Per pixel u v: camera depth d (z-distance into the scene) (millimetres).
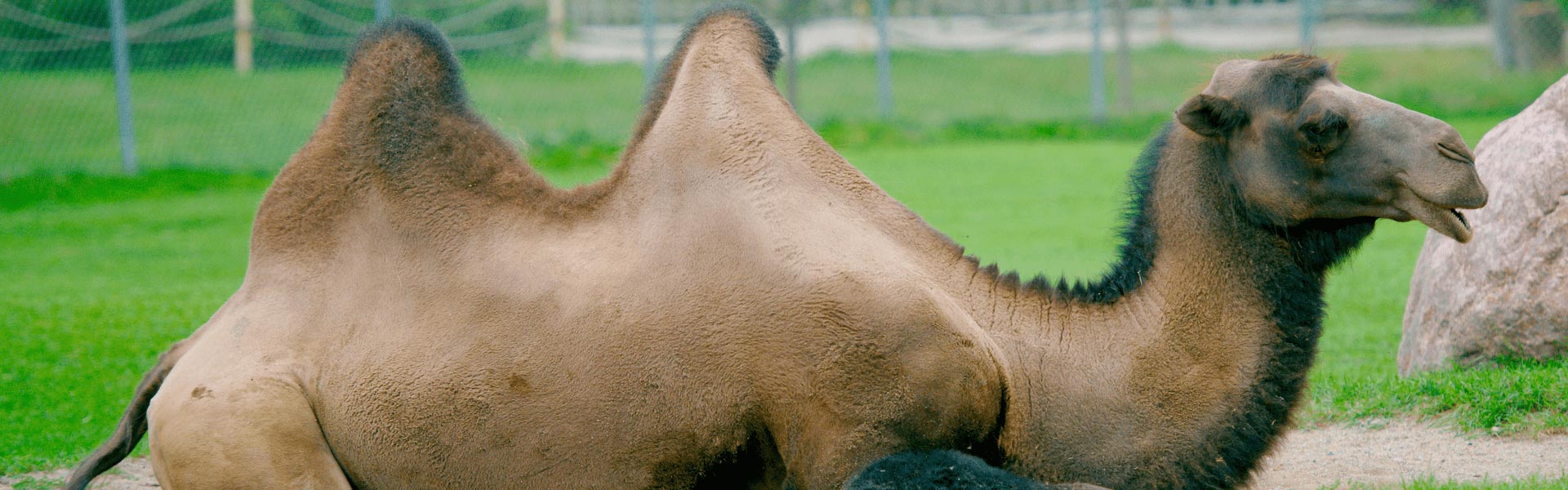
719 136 14203
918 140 69875
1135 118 71750
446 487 14055
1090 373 13391
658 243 13859
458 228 14484
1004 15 92875
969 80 80188
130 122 62719
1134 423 13211
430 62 15094
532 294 13891
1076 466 13297
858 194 14344
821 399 13117
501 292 14000
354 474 14461
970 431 13203
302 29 71938
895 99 76938
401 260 14469
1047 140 70500
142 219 54500
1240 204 13469
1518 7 76875
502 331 13859
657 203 14102
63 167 62250
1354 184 12898
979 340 13297
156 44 70625
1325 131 12883
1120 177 59156
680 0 84375
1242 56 15336
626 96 73500
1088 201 53938
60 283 41406
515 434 13742
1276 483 18031
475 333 13914
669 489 13797
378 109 14930
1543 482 16344
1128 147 67938
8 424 23781
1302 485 17906
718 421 13438
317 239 14836
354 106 15055
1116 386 13297
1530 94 69500
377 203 14727
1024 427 13422
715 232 13703
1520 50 76625
